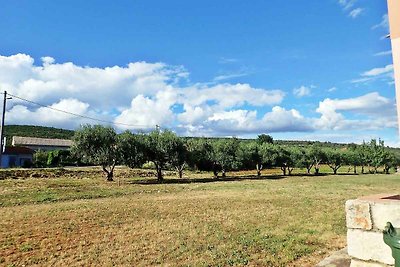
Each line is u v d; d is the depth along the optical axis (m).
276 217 16.61
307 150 73.12
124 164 44.16
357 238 4.54
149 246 11.10
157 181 43.72
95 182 37.75
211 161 55.16
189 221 15.56
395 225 4.21
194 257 9.77
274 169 87.50
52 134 130.25
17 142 92.06
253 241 11.58
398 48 4.45
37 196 24.20
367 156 84.06
